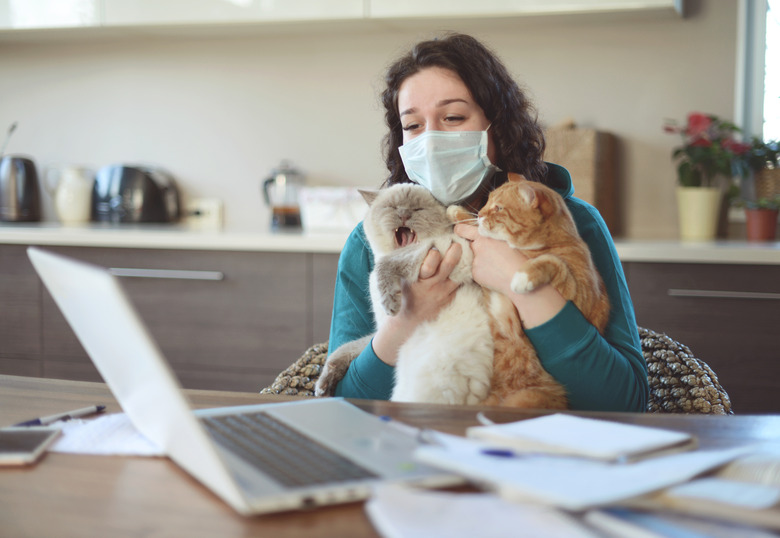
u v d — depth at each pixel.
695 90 2.51
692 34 2.49
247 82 2.92
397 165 1.57
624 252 2.08
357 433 0.77
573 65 2.60
